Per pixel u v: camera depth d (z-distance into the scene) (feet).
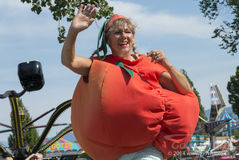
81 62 9.43
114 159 9.84
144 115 9.06
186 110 9.76
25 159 12.16
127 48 10.26
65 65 9.30
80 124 10.09
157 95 9.30
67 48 8.95
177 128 9.57
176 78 9.98
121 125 9.08
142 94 9.12
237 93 132.57
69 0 26.30
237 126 141.28
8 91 12.13
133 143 9.29
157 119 9.23
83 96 9.90
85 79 9.81
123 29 10.16
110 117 9.07
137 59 10.11
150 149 9.65
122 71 9.43
